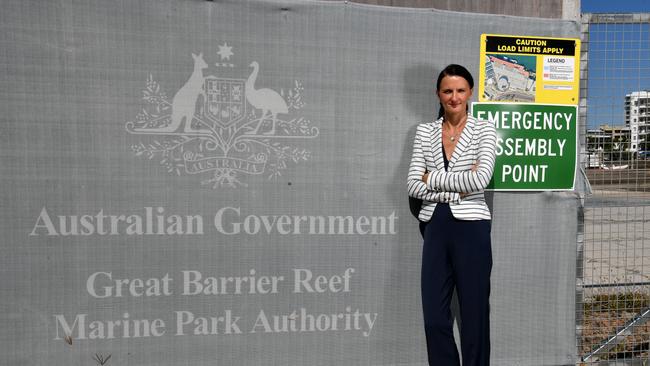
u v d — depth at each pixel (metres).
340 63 2.99
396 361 3.14
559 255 3.26
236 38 2.89
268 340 3.02
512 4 3.27
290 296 3.02
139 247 2.87
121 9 2.78
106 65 2.78
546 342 3.27
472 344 2.66
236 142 2.93
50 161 2.76
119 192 2.83
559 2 3.28
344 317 3.08
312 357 3.06
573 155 3.24
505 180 3.17
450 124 2.74
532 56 3.17
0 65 2.69
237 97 2.92
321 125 2.99
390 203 3.08
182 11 2.83
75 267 2.82
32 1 2.70
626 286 4.11
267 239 2.98
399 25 3.04
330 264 3.05
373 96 3.03
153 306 2.90
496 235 3.18
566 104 3.22
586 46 3.25
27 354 2.80
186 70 2.86
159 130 2.85
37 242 2.78
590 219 4.02
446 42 3.09
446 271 2.68
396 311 3.12
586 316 3.88
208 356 2.97
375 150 3.05
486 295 2.66
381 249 3.09
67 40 2.74
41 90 2.74
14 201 2.74
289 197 2.99
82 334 2.85
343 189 3.03
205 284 2.94
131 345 2.90
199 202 2.91
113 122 2.81
